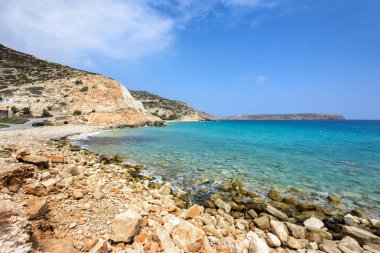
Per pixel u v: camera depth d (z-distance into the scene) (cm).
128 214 560
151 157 1938
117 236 520
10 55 8712
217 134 4422
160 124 7181
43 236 493
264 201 1010
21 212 470
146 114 8350
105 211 670
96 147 2398
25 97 5934
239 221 800
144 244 532
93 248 461
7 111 4862
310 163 1802
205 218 755
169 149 2372
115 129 4994
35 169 851
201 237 555
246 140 3384
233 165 1697
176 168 1584
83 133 3622
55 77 7594
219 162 1789
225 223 763
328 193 1157
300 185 1268
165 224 612
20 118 4709
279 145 2861
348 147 2761
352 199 1084
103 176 1121
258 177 1404
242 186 1224
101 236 536
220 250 561
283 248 647
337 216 891
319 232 743
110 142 2820
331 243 673
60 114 5638
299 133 5175
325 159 1970
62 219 580
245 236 682
